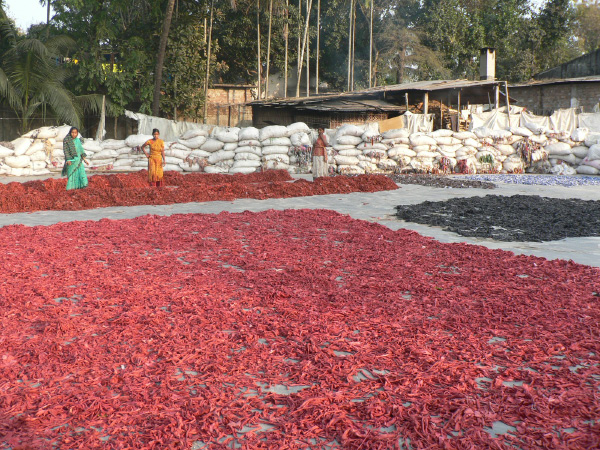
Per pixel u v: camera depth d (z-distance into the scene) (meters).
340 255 6.81
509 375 3.42
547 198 12.76
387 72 41.88
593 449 2.60
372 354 3.75
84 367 3.54
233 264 6.47
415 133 21.09
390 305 4.80
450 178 18.38
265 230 8.58
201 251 7.09
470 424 2.84
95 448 2.65
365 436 2.73
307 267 6.19
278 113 32.28
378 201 12.60
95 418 2.92
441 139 21.11
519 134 21.86
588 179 18.34
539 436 2.73
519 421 2.89
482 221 9.55
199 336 4.07
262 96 38.62
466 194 13.98
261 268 6.20
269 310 4.73
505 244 7.66
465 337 4.05
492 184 16.22
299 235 8.20
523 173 21.72
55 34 27.06
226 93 34.28
